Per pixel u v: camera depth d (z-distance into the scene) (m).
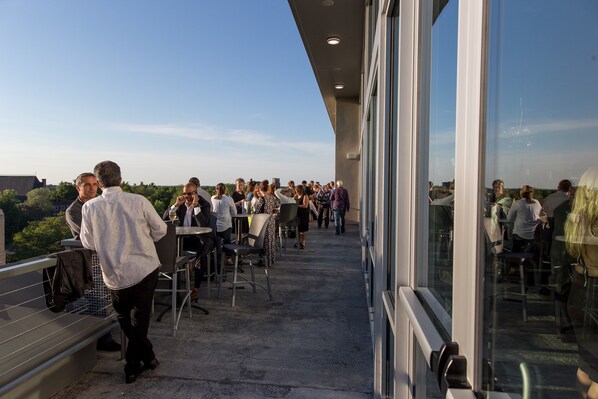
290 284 5.49
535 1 0.47
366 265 5.04
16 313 2.45
